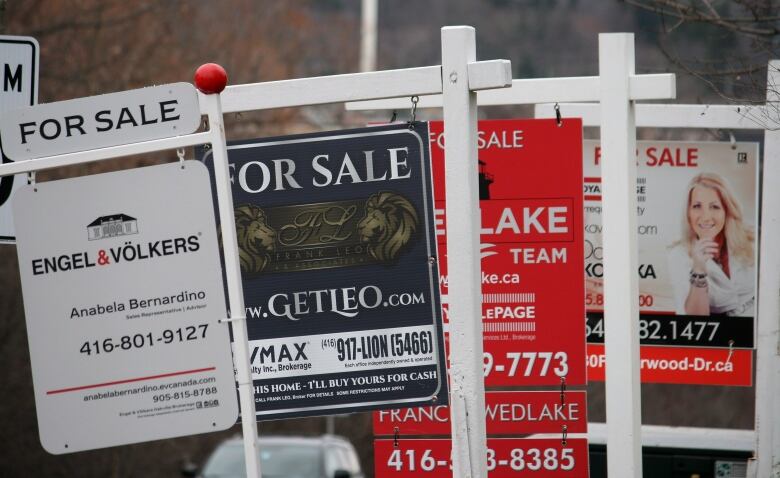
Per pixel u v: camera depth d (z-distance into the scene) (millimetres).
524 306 26750
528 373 26766
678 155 32719
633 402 24594
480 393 21016
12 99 23562
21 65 23594
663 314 32688
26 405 81375
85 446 20516
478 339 21062
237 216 23719
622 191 24969
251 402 19828
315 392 23578
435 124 27391
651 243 32688
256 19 103688
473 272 20984
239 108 23125
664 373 32688
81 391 20562
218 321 20344
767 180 28609
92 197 20547
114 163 73500
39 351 20609
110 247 20531
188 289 20391
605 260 24938
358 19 150625
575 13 184750
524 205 26703
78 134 20500
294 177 23641
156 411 20391
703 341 32562
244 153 23734
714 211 32594
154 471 97812
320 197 23562
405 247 23375
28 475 85000
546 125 26688
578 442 27062
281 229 23641
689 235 32594
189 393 20359
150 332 20438
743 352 32344
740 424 107375
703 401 106812
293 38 110562
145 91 20312
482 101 26750
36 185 20547
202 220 20375
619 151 25031
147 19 83562
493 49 183375
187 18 91938
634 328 24750
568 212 26672
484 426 21156
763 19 32031
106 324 20531
